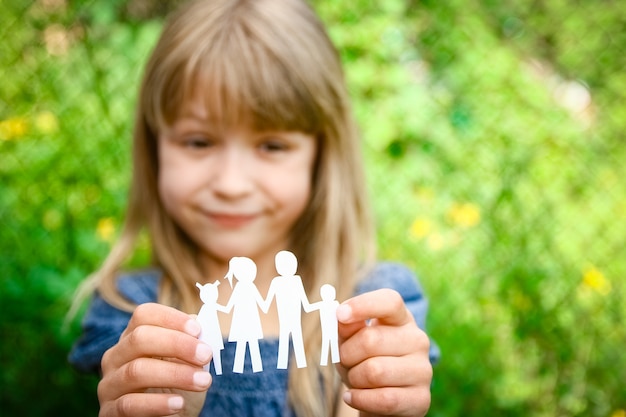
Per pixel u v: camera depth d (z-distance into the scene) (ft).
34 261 3.06
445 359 3.16
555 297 3.41
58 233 3.14
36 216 3.20
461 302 3.37
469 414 3.16
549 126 4.00
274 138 2.14
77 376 3.02
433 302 3.31
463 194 3.73
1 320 2.89
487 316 3.36
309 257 2.33
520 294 3.31
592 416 3.30
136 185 2.44
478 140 3.85
